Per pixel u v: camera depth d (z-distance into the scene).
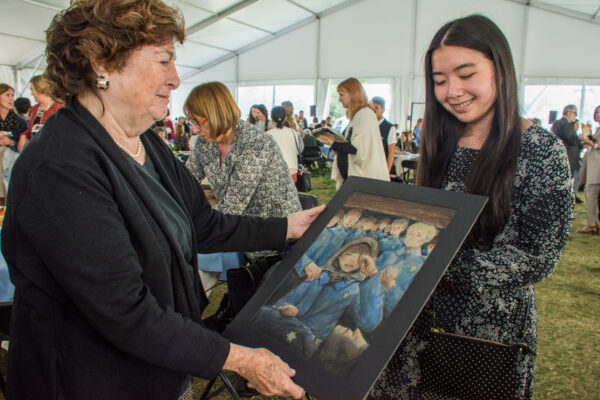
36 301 0.70
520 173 0.88
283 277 0.92
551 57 10.98
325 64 13.61
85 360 0.72
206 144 1.87
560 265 3.83
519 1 10.95
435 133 1.04
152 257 0.74
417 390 1.01
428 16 11.95
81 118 0.73
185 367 0.71
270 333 0.82
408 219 0.86
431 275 0.74
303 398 1.63
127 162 0.76
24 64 12.22
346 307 0.79
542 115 11.25
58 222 0.64
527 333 0.94
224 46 14.38
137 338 0.68
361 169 3.42
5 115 3.99
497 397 0.89
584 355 2.33
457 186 1.00
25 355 0.72
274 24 13.36
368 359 0.69
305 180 4.16
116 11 0.68
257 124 6.05
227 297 1.71
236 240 1.09
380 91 13.04
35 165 0.66
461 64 0.86
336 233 0.94
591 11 10.16
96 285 0.65
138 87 0.74
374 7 12.56
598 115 4.72
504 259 0.86
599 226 5.14
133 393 0.75
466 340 0.91
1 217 1.84
